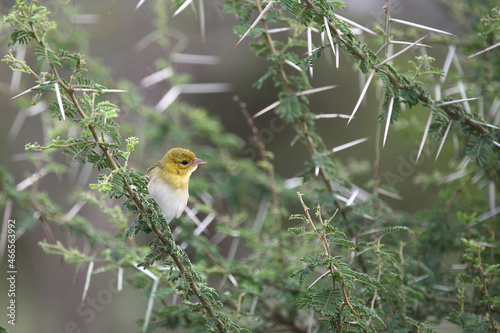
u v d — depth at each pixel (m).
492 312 8.21
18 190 11.30
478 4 12.38
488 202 11.79
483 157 8.00
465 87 11.77
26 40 5.93
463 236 9.66
